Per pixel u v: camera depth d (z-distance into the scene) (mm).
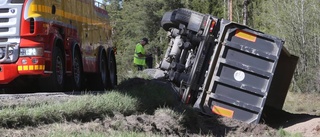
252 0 42875
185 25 13977
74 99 10133
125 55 71562
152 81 14234
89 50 16188
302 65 27562
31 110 8914
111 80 19188
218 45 12945
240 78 12906
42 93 12398
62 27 13539
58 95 11805
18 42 12188
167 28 15586
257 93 12852
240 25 12898
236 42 12914
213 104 12984
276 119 14344
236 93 12938
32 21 12180
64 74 13578
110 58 19062
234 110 12953
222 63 12914
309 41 28062
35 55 12203
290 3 29578
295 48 28328
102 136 7910
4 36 12180
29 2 12266
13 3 12242
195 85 13477
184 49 14000
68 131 8258
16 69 12164
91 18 16656
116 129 9109
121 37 82750
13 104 9531
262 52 12828
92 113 9664
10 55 12156
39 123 8844
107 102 10164
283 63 14422
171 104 12242
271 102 14727
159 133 9633
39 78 12852
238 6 48688
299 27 28562
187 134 10523
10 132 8164
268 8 32000
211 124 12242
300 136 11414
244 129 12133
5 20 12219
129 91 11953
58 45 13289
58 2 13328
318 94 23016
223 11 56531
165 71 14766
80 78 14984
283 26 29250
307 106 19016
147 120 10047
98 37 17516
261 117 13656
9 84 13750
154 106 11688
